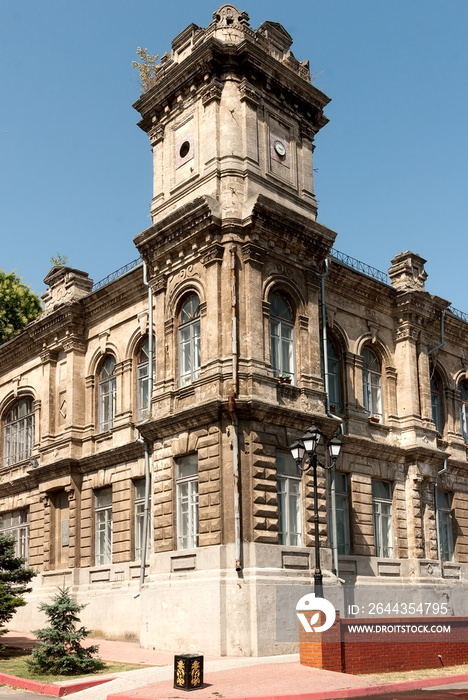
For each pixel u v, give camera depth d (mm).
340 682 18406
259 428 25094
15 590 26672
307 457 26688
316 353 28281
